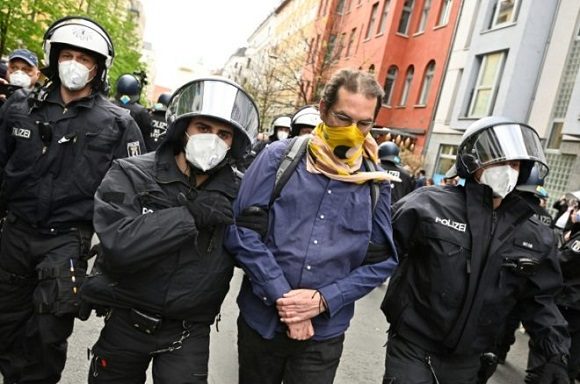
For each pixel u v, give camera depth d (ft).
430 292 8.21
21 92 9.70
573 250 13.42
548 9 49.26
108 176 7.11
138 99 23.63
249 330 7.68
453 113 58.59
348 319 7.78
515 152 8.05
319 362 7.58
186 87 7.14
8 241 9.59
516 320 9.25
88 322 14.15
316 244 7.24
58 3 39.91
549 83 47.88
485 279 8.11
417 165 56.54
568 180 41.29
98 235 6.63
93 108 9.69
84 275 9.30
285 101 92.58
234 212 7.49
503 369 17.51
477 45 55.93
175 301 7.02
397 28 79.36
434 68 70.38
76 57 9.39
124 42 69.62
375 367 15.03
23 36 39.01
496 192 8.20
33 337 9.11
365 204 7.44
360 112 6.95
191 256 7.03
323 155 7.27
